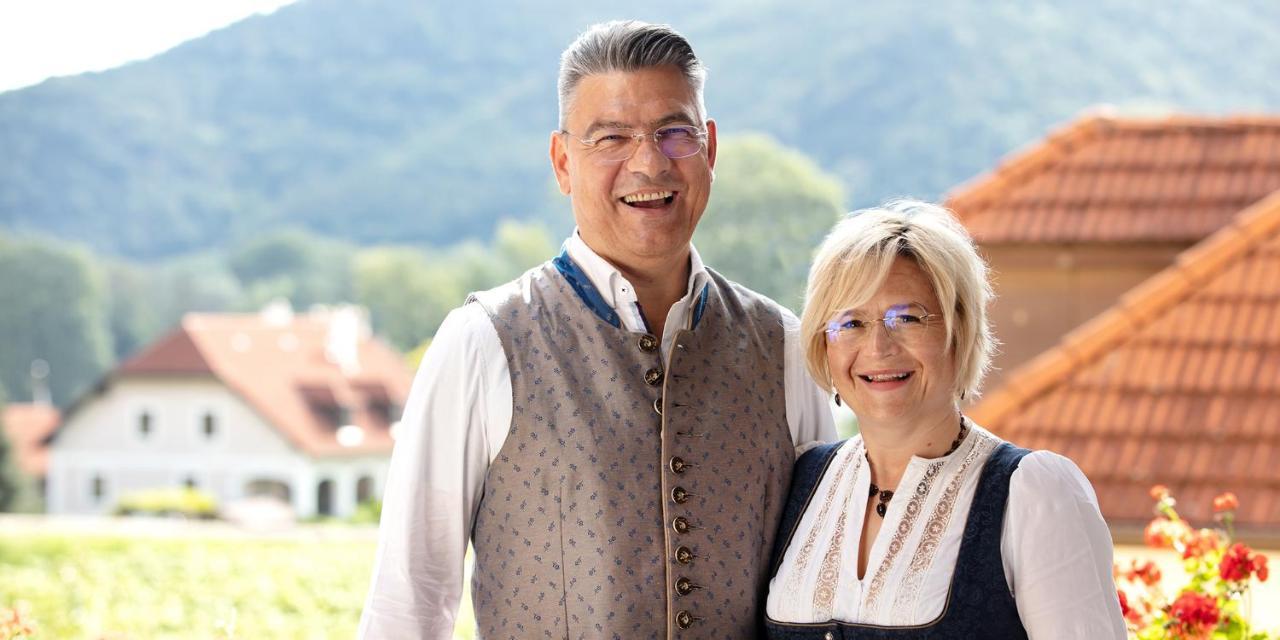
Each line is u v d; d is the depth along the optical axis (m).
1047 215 8.15
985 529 2.25
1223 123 8.80
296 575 11.84
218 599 10.93
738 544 2.44
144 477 44.97
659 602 2.36
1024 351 8.01
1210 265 7.14
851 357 2.36
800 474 2.56
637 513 2.37
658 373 2.44
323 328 49.53
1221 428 6.20
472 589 2.50
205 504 34.03
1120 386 6.57
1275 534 5.62
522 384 2.40
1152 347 6.76
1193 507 5.83
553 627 2.37
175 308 71.06
